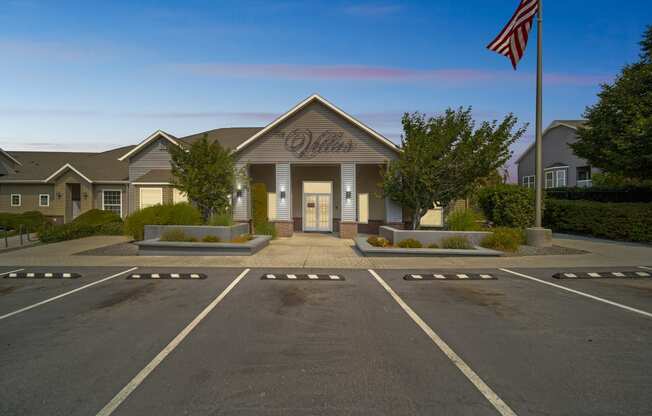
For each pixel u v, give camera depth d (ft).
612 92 61.82
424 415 11.85
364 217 77.25
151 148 80.69
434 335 18.99
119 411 12.10
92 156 107.34
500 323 20.88
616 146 60.34
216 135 94.12
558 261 41.27
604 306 24.22
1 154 93.56
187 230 49.98
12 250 50.72
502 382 14.05
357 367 15.30
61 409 12.24
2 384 13.96
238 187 67.46
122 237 65.77
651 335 19.01
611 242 55.98
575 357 16.33
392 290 28.60
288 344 17.79
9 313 22.71
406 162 57.21
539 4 49.60
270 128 69.21
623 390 13.46
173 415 11.85
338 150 68.95
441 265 39.50
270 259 43.04
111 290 28.53
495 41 50.72
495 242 47.57
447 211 71.56
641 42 63.26
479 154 55.57
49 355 16.53
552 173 116.78
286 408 12.23
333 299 25.96
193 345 17.65
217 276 33.88
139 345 17.66
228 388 13.57
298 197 79.82
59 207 92.43
